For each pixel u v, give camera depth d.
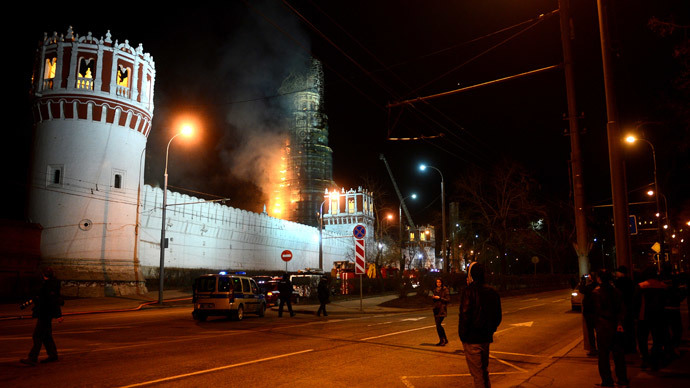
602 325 8.34
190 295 39.22
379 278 44.94
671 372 9.53
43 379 8.74
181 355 11.42
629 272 11.51
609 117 12.30
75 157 36.91
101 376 9.02
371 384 8.74
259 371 9.65
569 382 8.59
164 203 33.09
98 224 37.06
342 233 82.06
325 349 12.59
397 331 16.78
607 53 12.51
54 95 36.81
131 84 39.81
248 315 24.42
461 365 10.62
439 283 13.80
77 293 34.75
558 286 63.34
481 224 53.28
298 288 34.12
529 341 14.67
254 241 57.59
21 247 34.12
